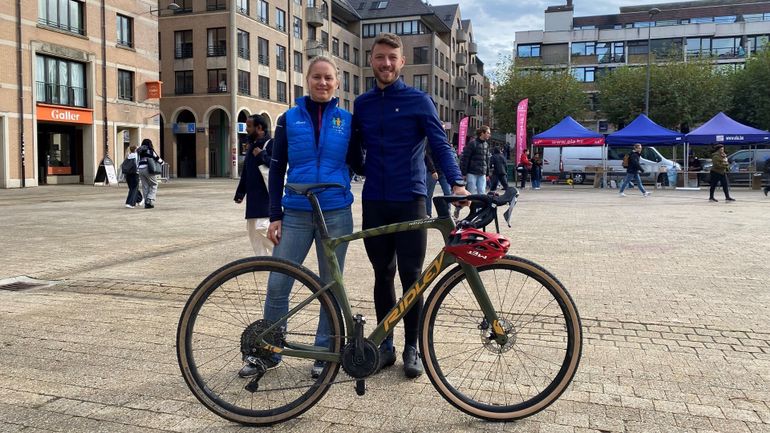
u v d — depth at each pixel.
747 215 12.74
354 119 3.56
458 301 3.10
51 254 7.70
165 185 28.58
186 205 15.75
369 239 3.53
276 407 2.96
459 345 3.56
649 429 2.85
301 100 3.54
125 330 4.39
